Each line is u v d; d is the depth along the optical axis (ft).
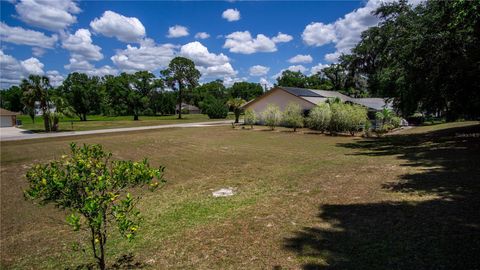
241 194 25.09
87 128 125.70
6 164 47.01
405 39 52.85
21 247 17.33
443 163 31.32
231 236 15.57
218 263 12.81
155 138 79.36
